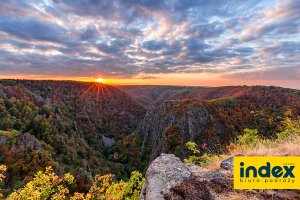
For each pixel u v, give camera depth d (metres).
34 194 5.57
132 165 90.06
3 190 41.97
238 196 2.10
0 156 50.16
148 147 89.12
